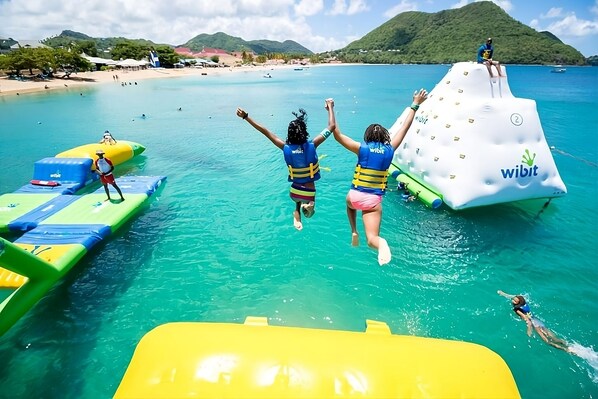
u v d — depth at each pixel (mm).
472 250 9562
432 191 11461
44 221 10336
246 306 7746
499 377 3668
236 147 20844
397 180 13086
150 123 28469
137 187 13031
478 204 10477
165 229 11008
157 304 7844
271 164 17453
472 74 11172
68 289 8305
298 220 4793
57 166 14344
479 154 10336
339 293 8094
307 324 7238
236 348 3859
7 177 16328
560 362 6316
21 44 95438
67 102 39750
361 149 4016
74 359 6520
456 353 3941
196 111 33969
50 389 5969
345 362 3699
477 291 8094
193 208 12484
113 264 9227
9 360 6473
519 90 49469
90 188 14484
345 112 32312
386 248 3574
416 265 8992
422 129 12031
